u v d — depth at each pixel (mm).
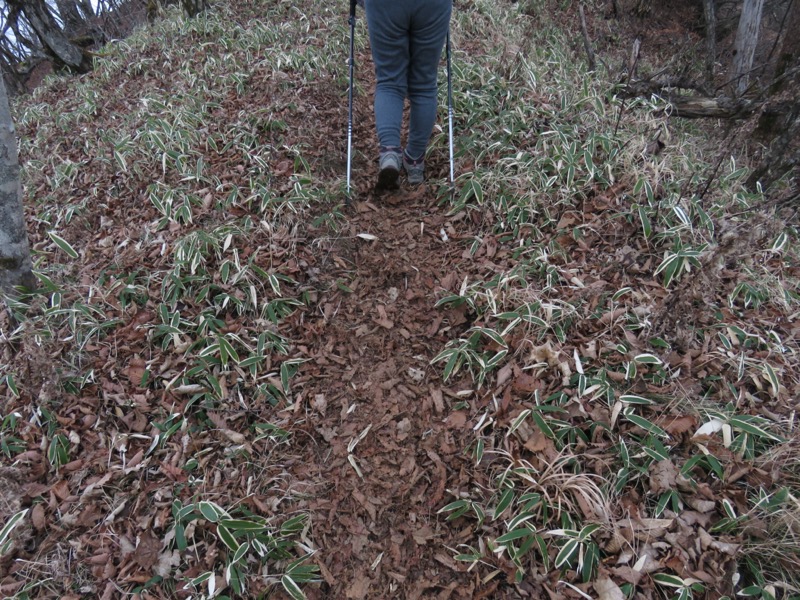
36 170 3850
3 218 2385
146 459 2068
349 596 1789
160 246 2947
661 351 2184
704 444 1856
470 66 4312
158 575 1756
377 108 2992
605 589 1604
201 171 3434
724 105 4027
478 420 2156
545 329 2314
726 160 3580
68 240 3156
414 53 2873
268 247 2908
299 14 5910
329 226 3066
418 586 1793
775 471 1749
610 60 5910
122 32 7730
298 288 2762
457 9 5828
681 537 1667
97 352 2438
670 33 8070
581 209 2936
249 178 3365
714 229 2719
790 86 3537
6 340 2410
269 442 2170
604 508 1740
